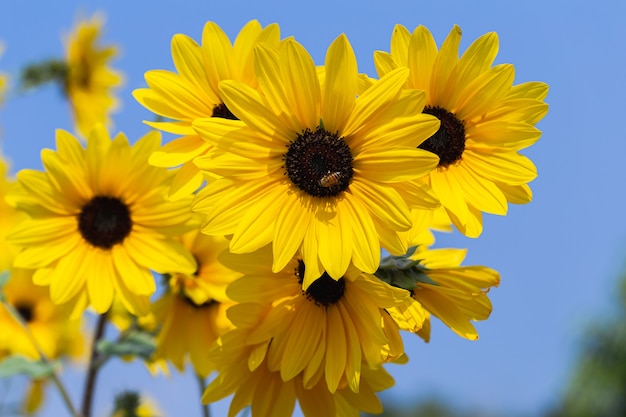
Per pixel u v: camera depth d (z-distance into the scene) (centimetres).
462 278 64
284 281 64
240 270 64
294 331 64
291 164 63
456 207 64
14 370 73
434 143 66
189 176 65
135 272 71
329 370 64
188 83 66
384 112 63
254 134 63
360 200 63
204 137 62
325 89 63
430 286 64
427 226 66
